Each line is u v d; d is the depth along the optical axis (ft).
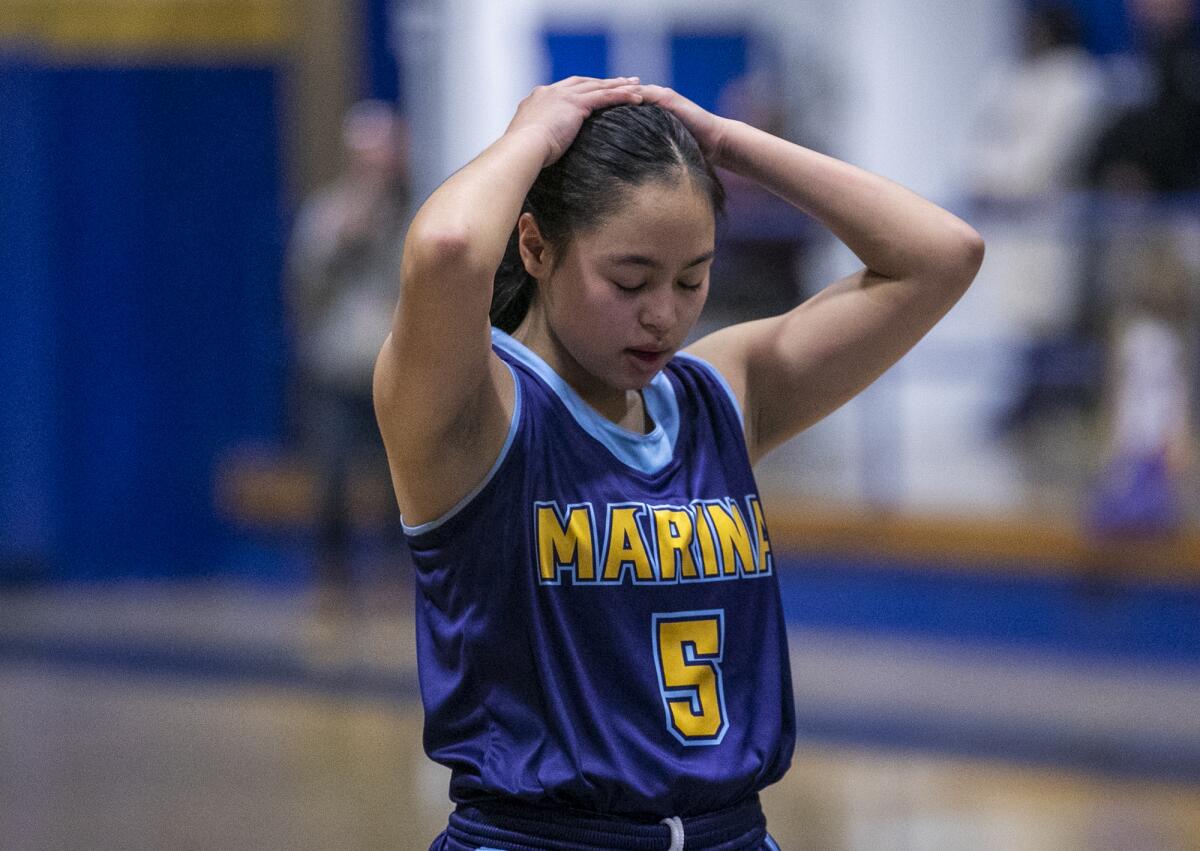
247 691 73.26
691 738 22.33
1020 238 80.12
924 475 85.61
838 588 77.05
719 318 80.38
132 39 96.02
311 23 98.37
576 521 22.45
